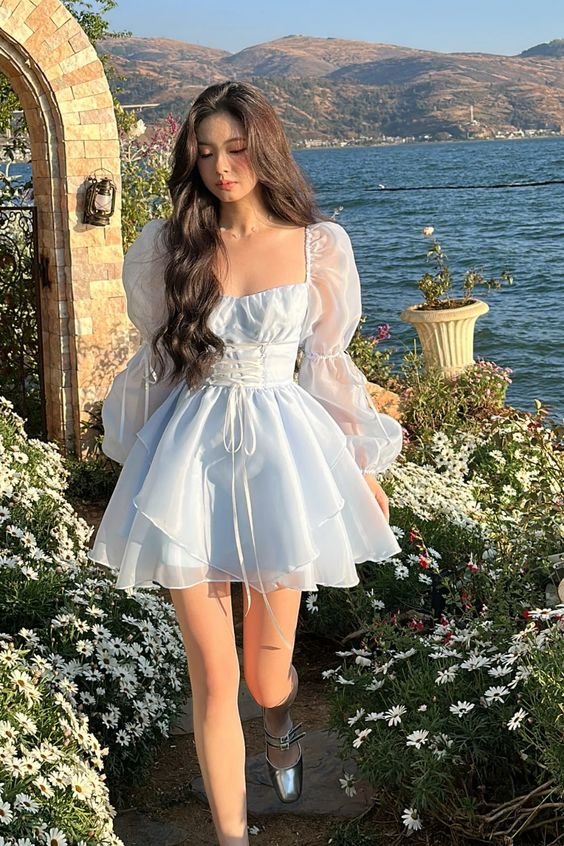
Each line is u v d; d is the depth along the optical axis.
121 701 2.96
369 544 2.68
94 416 6.50
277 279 2.53
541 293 20.45
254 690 2.65
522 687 2.66
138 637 3.30
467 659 2.92
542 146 161.50
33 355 7.00
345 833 2.71
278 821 2.88
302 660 3.95
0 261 6.89
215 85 2.51
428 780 2.55
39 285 6.55
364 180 78.88
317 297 2.61
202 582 2.46
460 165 100.88
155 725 3.07
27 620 3.12
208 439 2.49
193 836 2.82
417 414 7.16
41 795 2.24
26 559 3.47
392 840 2.74
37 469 4.90
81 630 3.00
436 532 4.31
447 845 2.69
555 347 14.30
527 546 4.05
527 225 38.22
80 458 6.49
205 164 2.48
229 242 2.57
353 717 2.89
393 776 2.70
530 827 2.54
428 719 2.68
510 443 6.21
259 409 2.50
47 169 6.23
